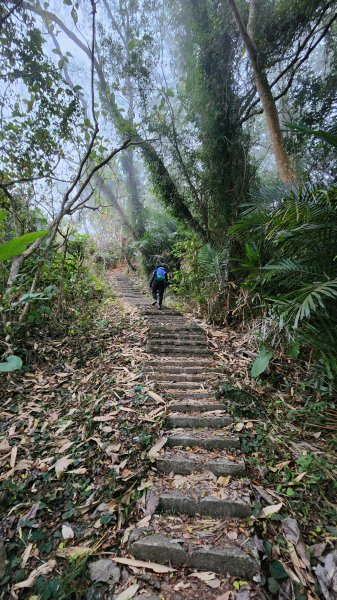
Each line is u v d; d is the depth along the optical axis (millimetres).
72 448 2164
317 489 1811
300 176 4320
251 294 3887
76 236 5617
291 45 4098
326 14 4156
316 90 4824
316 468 1951
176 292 7141
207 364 3297
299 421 2496
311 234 2389
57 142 4305
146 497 1731
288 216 2562
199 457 2012
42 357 3418
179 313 5465
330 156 4590
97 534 1586
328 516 1665
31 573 1426
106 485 1854
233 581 1325
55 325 4000
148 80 5113
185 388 2836
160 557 1425
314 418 2486
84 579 1372
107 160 4504
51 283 4395
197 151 5203
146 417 2363
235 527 1555
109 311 5504
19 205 4402
